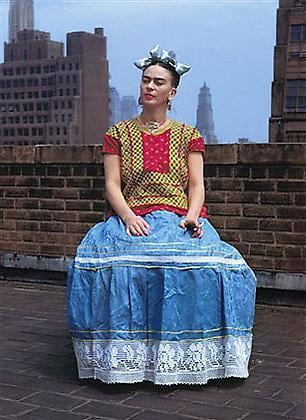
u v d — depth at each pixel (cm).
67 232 705
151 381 399
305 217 596
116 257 396
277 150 597
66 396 386
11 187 729
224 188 623
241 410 363
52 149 699
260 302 618
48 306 620
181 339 394
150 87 424
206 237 409
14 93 10381
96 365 403
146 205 420
